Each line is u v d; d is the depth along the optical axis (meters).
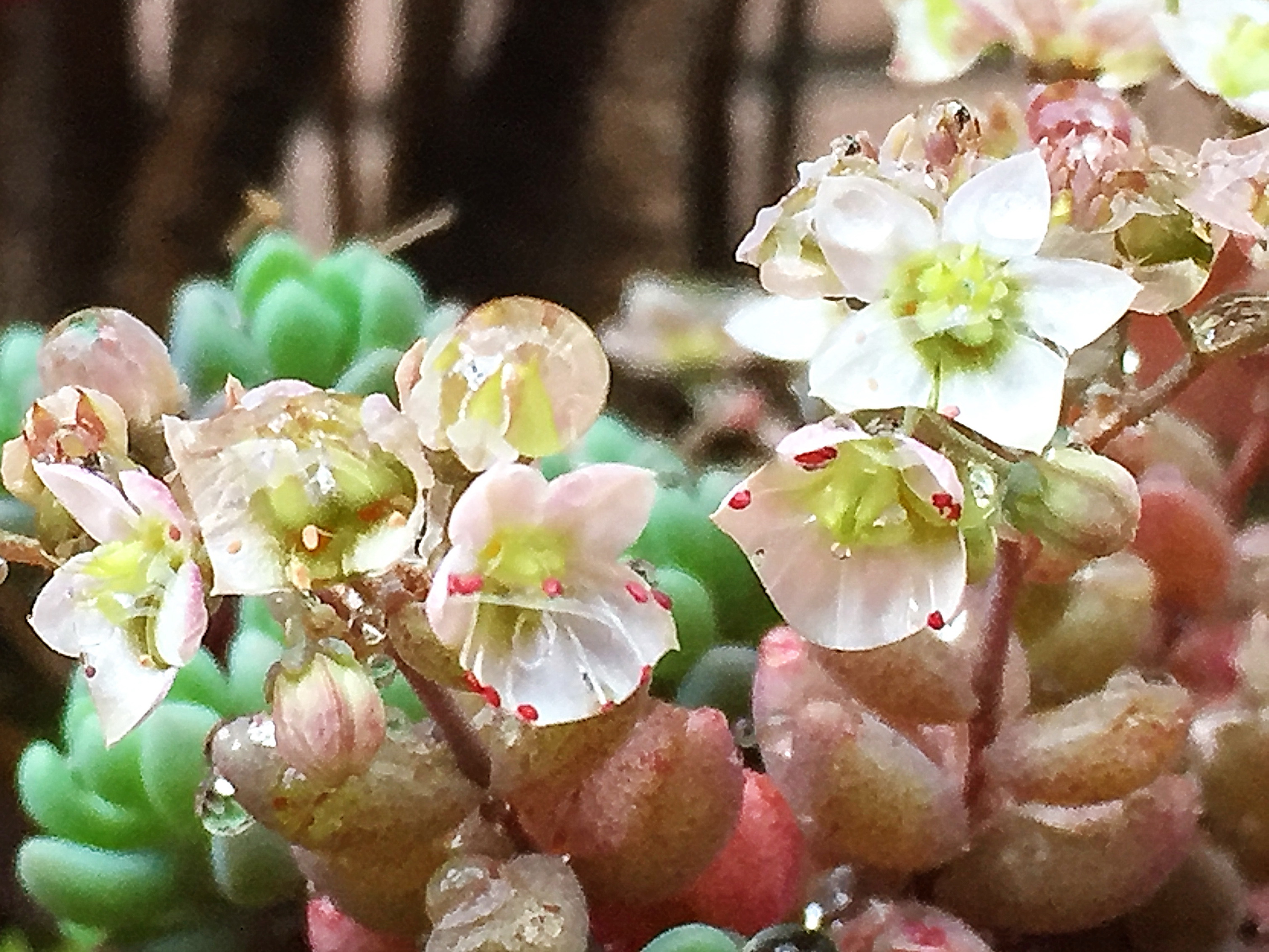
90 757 0.05
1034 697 0.05
